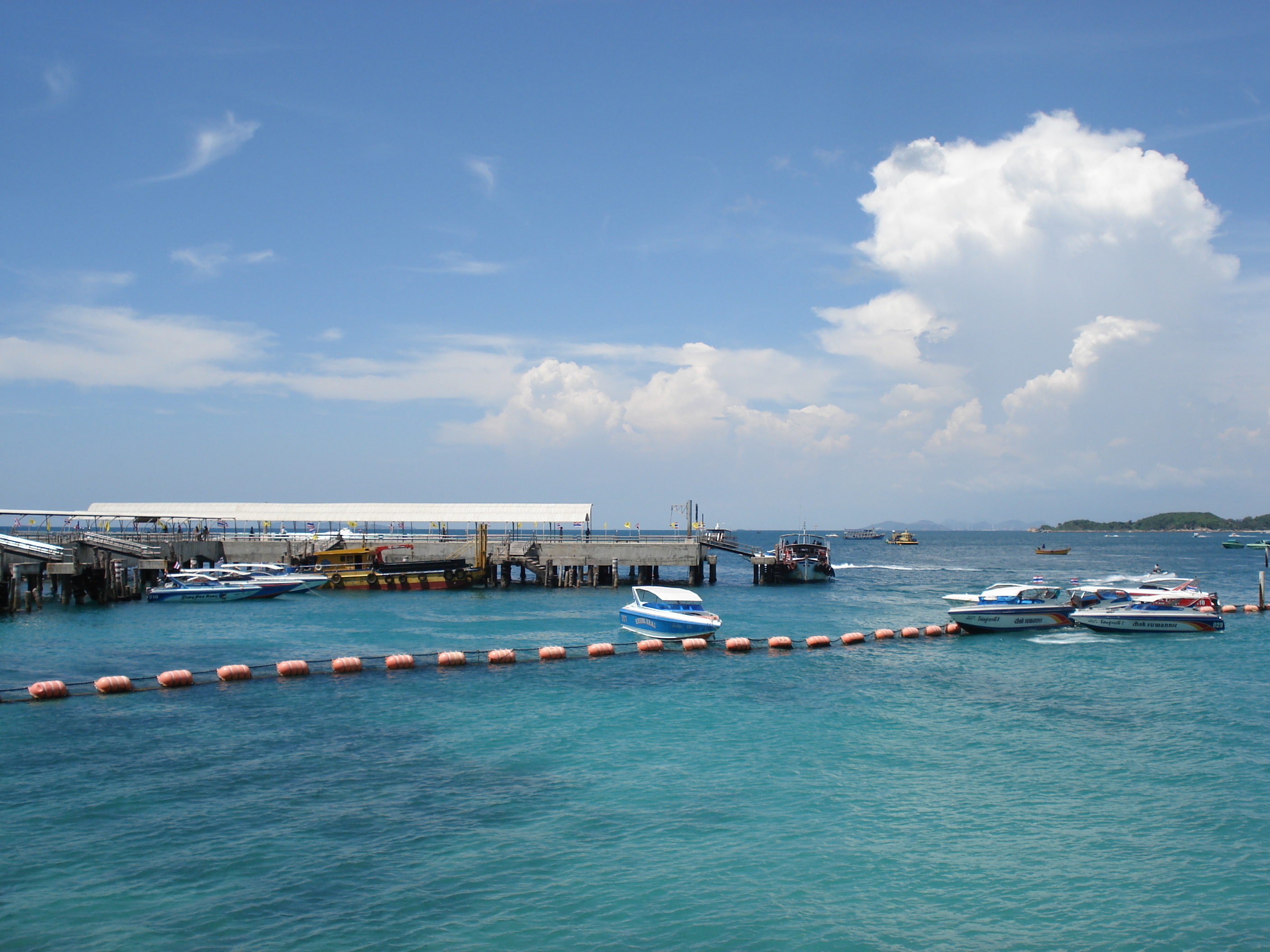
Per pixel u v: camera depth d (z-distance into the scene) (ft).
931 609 241.55
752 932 58.13
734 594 283.59
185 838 71.82
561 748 98.43
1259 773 89.56
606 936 57.26
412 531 322.96
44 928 56.95
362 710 115.55
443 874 65.87
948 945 56.90
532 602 243.60
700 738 102.47
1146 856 69.87
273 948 54.90
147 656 156.46
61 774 87.76
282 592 251.60
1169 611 187.11
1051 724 108.99
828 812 79.05
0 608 207.72
